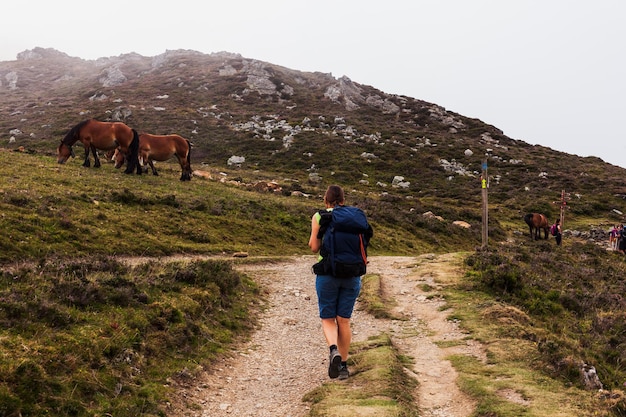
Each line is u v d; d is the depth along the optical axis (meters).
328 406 5.19
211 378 6.39
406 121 82.75
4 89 106.75
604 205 50.44
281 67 110.19
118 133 24.47
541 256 18.41
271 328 9.01
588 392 5.52
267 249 18.36
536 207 47.59
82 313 6.66
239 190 28.73
